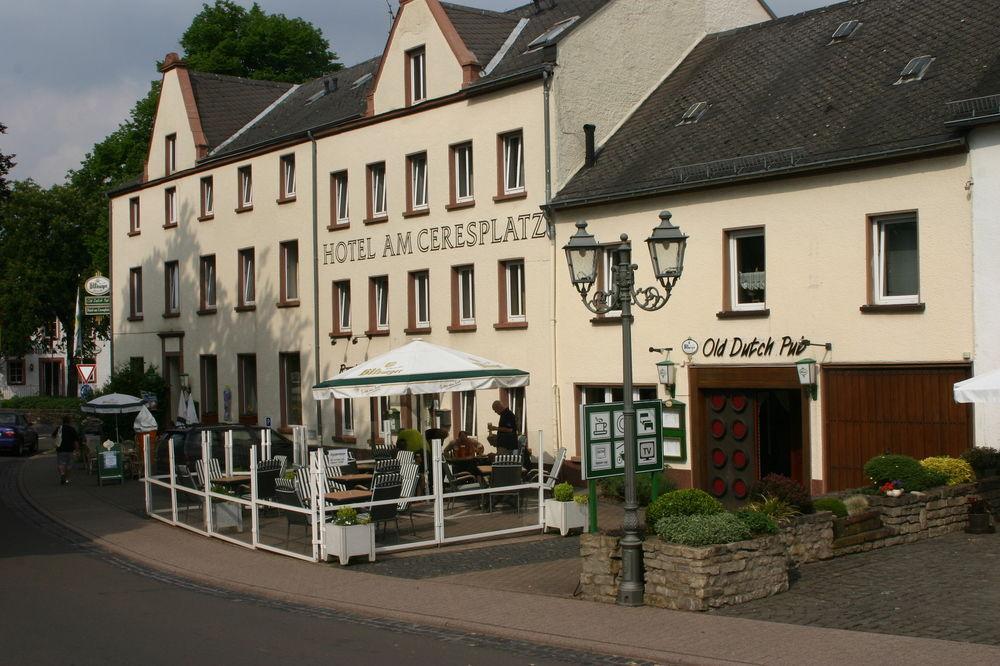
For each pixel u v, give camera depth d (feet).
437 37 91.35
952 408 57.88
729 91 79.77
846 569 42.52
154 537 63.98
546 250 81.10
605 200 75.77
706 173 69.72
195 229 125.70
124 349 142.00
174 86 131.13
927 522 48.91
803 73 75.25
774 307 66.39
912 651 30.32
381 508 54.44
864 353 61.77
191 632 37.09
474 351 87.56
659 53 88.33
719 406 70.85
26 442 150.71
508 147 85.61
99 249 189.57
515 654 33.27
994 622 33.50
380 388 62.54
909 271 60.90
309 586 46.03
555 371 80.59
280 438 84.48
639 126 83.30
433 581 45.98
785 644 31.89
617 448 42.96
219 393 121.90
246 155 116.06
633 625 35.63
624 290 40.78
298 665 31.94
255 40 169.58
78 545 63.00
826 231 63.72
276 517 56.34
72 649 34.19
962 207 57.31
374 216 99.19
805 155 64.49
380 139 97.71
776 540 39.14
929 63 66.49
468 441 78.18
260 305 114.42
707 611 37.09
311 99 123.44
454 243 89.56
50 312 207.72
